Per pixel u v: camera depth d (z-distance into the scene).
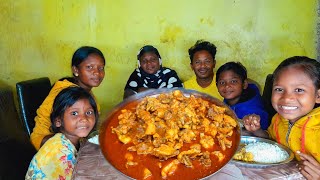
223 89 1.94
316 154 1.21
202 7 2.76
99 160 1.18
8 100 1.69
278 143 1.30
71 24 2.77
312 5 2.70
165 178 0.99
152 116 1.30
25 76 2.87
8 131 1.45
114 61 2.86
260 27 2.77
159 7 2.76
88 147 1.29
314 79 1.18
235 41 2.81
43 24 2.77
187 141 1.19
